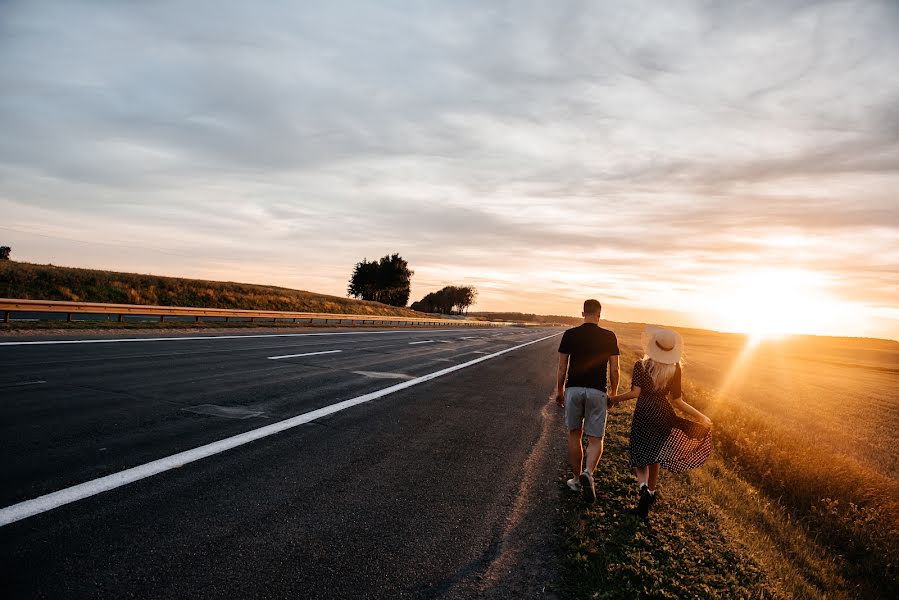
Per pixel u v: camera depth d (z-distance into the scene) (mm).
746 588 3725
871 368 66562
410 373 12969
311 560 3350
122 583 2852
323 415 7371
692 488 5898
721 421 12078
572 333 5230
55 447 4816
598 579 3545
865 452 14117
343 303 57750
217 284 41125
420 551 3656
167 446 5246
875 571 6238
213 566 3139
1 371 8055
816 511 7781
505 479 5430
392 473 5223
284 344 17000
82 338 13203
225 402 7527
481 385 12188
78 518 3514
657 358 4906
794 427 16594
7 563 2879
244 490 4355
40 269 27766
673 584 3566
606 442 7551
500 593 3250
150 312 19703
